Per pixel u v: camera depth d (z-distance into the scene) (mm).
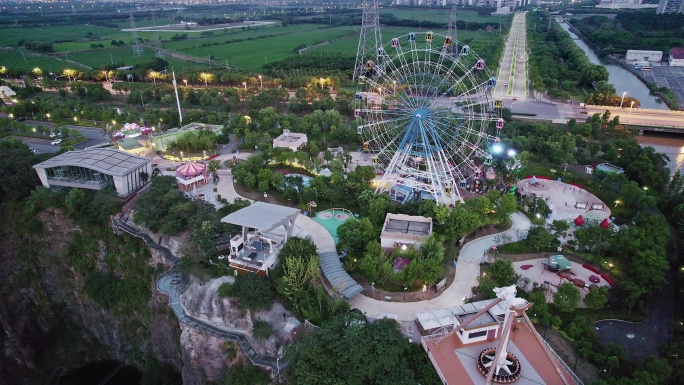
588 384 82312
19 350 132875
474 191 158000
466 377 84750
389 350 85125
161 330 121812
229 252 119688
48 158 158500
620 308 107750
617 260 121625
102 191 139375
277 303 104875
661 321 105750
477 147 144375
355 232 120312
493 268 110125
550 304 105625
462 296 108688
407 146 145125
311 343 87562
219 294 104938
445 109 141375
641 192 145750
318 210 144500
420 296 107938
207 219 122500
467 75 141625
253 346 100875
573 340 96000
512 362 86500
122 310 129750
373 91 154375
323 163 176500
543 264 121000
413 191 151875
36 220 140000
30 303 138875
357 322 90125
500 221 135500
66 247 138375
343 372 84812
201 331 105500
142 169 152625
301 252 110500
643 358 90750
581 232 125375
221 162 177875
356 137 195375
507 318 81125
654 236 124000
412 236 119625
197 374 108250
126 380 127312
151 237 127625
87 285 134375
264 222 112125
